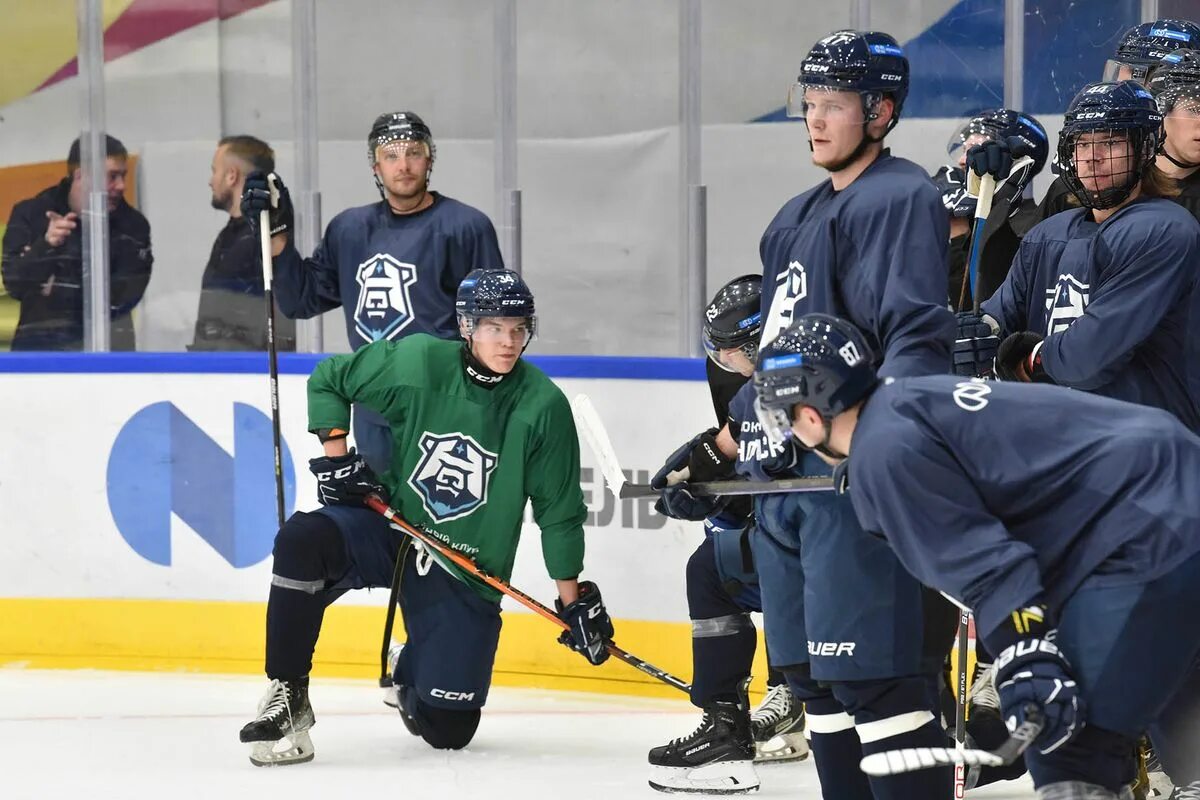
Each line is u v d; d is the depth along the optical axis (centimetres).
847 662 1060
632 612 1803
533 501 1536
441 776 1466
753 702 1731
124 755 1563
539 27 2419
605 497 1811
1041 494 847
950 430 855
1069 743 856
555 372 1827
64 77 2438
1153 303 1141
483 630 1538
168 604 1981
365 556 1523
